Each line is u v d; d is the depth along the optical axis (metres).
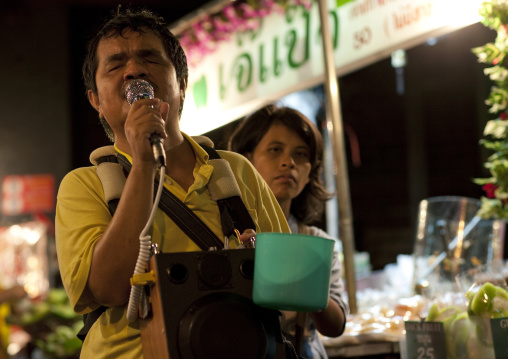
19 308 5.43
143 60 1.62
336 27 3.55
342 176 3.25
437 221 3.38
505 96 2.72
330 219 5.08
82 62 1.81
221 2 3.95
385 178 9.41
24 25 9.75
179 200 1.55
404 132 9.37
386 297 3.51
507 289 2.11
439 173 9.07
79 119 9.80
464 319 1.98
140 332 1.48
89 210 1.55
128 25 1.66
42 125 9.65
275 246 1.28
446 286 2.82
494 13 2.61
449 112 9.02
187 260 1.35
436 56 8.78
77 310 1.51
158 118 1.45
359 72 9.22
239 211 1.59
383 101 9.34
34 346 5.80
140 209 1.42
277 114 2.60
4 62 9.71
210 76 4.23
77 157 9.73
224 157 1.76
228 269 1.37
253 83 3.95
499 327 1.87
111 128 1.73
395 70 9.05
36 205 9.52
